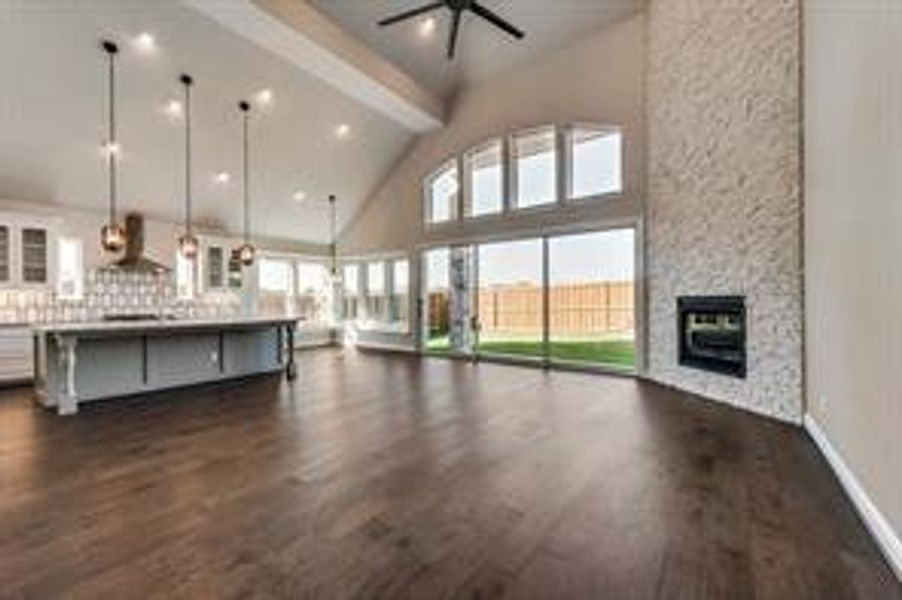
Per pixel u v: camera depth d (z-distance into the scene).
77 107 6.04
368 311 10.79
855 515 2.46
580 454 3.39
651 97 6.26
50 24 5.11
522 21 6.80
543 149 7.81
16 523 2.42
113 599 1.81
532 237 7.85
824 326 3.32
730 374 4.86
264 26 5.53
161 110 6.51
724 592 1.83
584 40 7.02
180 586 1.89
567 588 1.86
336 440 3.76
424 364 8.00
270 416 4.55
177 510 2.56
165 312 8.42
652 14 6.19
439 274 9.30
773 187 4.22
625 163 6.66
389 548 2.17
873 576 1.94
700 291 5.26
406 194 9.67
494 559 2.07
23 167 6.54
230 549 2.16
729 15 4.66
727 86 4.72
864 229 2.41
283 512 2.53
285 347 7.24
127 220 7.68
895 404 2.01
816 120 3.46
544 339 7.81
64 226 7.28
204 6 5.12
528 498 2.67
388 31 6.73
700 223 5.24
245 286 9.64
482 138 8.33
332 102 7.58
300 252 10.76
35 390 5.64
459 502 2.63
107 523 2.41
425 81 8.06
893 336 2.03
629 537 2.24
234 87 6.61
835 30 2.90
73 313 7.39
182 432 4.03
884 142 2.12
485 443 3.65
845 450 2.79
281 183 8.85
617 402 5.04
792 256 4.07
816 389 3.61
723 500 2.64
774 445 3.56
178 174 7.70
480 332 8.68
